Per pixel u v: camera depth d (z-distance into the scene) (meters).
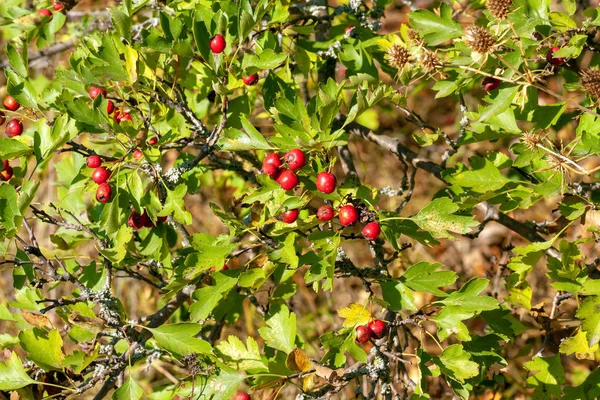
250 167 1.32
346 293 1.62
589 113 1.13
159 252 1.16
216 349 1.15
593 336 1.09
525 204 1.12
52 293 1.65
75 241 1.22
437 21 1.12
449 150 1.25
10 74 1.17
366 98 1.09
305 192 1.10
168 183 1.15
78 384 1.13
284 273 1.15
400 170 1.86
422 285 1.12
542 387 1.16
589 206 1.12
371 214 1.10
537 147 1.11
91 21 1.47
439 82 1.13
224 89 1.13
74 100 1.12
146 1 1.17
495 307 1.11
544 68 1.18
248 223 1.17
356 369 1.14
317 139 1.11
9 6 1.33
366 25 1.28
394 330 1.18
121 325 1.12
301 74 1.28
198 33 1.13
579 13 1.42
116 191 1.12
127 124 1.13
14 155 1.14
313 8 1.28
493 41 1.10
